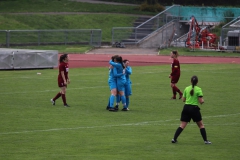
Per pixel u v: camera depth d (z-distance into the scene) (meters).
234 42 148.50
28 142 42.25
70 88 74.94
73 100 64.50
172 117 53.91
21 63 102.44
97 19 191.75
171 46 158.75
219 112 56.81
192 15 156.75
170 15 170.00
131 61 122.62
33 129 47.31
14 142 42.25
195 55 139.25
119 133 45.91
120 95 57.25
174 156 38.16
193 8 173.00
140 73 95.44
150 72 97.38
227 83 81.00
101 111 57.16
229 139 43.97
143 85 78.50
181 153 39.03
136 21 194.00
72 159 37.03
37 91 71.62
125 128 48.12
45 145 41.22
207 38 154.88
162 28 164.38
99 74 93.88
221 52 147.38
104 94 69.56
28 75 91.50
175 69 65.31
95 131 46.66
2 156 37.81
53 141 42.62
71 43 162.50
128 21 193.00
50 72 97.62
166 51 147.25
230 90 73.31
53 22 184.88
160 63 118.25
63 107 59.41
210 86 77.44
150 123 50.62
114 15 196.38
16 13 188.88
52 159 37.03
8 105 60.28
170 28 167.38
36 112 56.00
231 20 170.88
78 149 39.97
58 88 74.75
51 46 157.38
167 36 166.62
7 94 68.69
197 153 39.06
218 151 39.78
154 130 47.34
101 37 165.50
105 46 162.38
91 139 43.44
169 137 44.50
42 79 85.38
